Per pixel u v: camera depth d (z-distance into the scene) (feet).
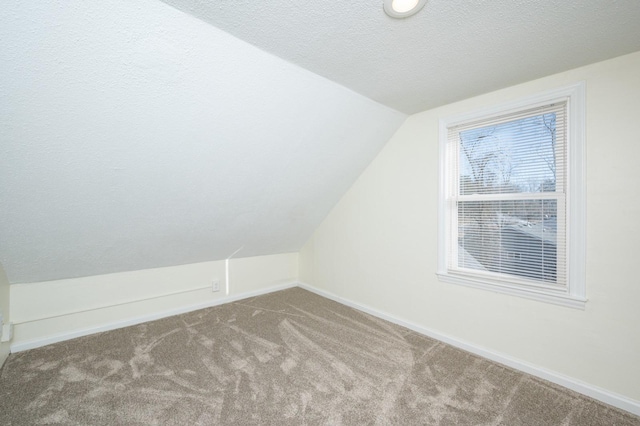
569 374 5.64
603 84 5.25
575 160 5.54
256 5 3.80
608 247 5.23
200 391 5.44
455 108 7.26
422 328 8.04
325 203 10.42
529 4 3.79
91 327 8.03
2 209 5.28
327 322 8.86
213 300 10.49
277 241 11.30
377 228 9.32
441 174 7.55
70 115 4.45
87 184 5.61
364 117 7.49
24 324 7.13
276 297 11.44
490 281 6.67
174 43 4.22
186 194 6.98
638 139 4.94
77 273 7.77
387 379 5.88
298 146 7.27
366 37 4.52
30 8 3.27
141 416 4.76
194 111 5.27
